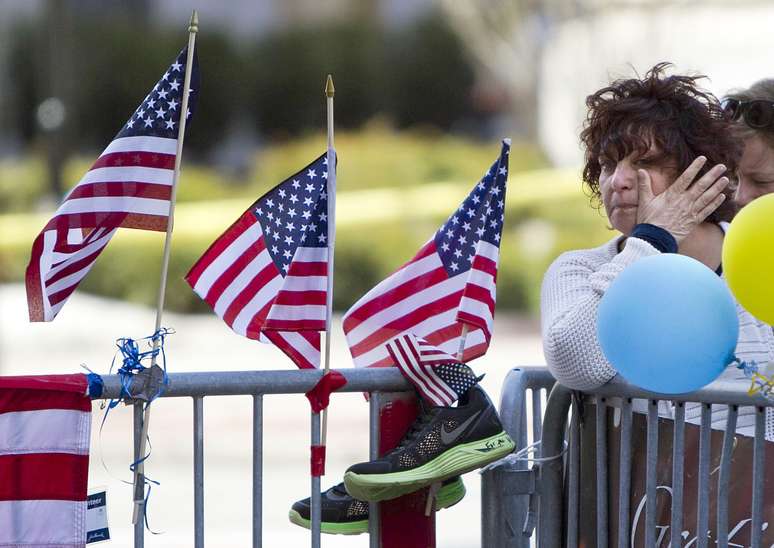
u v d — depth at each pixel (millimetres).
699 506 9969
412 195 67812
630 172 10656
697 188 10461
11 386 9625
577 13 69625
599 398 10773
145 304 58500
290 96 90625
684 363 9219
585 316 10336
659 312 9195
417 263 11578
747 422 10344
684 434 10227
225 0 92938
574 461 11188
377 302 11555
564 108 74312
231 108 90188
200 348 48438
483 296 11258
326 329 10492
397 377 10797
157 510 24031
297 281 10492
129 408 34594
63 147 72250
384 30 92312
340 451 30078
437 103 89875
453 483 11297
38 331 50562
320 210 10477
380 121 89438
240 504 24750
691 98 10750
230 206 70000
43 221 66438
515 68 76875
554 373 10617
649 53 65562
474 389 10719
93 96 88375
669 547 10242
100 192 10312
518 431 11617
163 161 10414
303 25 92812
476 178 73938
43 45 77562
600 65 67500
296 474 27797
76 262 10422
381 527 10984
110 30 89375
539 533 11625
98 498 10156
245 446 30281
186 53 10375
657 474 10391
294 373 10438
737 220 9336
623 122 10680
